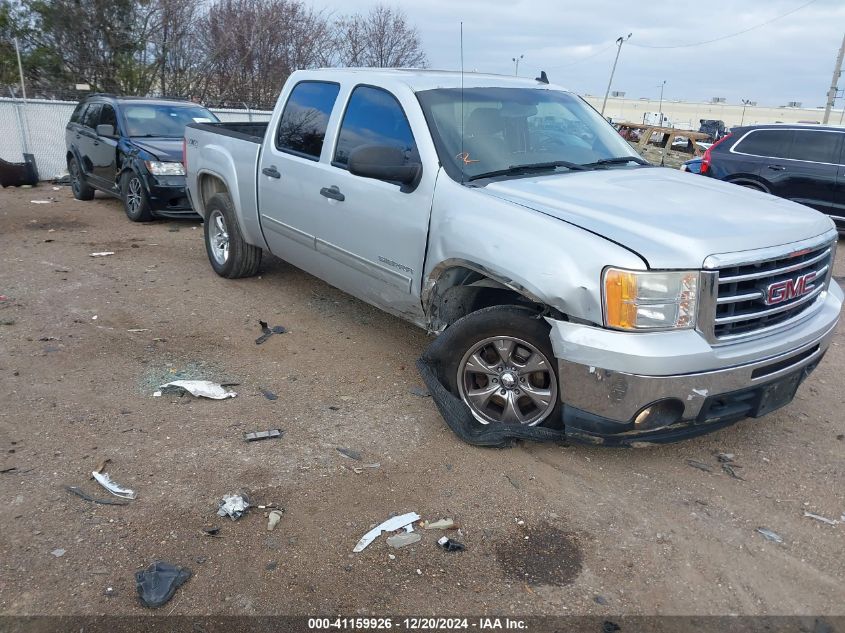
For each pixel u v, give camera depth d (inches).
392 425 161.8
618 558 119.3
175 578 109.7
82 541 118.0
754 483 143.4
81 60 926.4
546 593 110.7
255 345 208.7
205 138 267.4
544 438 143.0
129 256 312.2
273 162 222.1
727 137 469.7
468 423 152.0
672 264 125.2
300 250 217.9
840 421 173.3
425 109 173.6
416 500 133.0
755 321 136.4
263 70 1044.5
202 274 283.6
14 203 445.7
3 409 162.6
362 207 181.9
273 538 120.6
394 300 180.5
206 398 172.1
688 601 110.3
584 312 130.0
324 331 222.1
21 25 900.6
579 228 134.9
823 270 152.0
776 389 142.5
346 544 120.0
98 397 170.7
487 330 147.3
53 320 222.8
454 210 154.6
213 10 1022.4
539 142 182.9
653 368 124.7
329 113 203.2
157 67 979.9
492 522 127.5
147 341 208.5
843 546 124.3
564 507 132.8
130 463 141.9
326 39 1082.1
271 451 148.6
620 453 153.1
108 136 414.3
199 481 136.3
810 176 425.4
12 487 132.2
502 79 202.7
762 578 115.7
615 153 193.5
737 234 132.3
